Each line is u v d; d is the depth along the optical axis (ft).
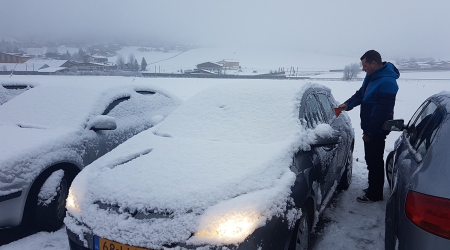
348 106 15.31
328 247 10.88
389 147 24.23
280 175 8.92
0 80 20.10
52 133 13.76
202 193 7.91
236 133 11.09
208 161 9.43
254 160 9.25
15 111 16.22
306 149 10.34
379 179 14.02
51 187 12.48
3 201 11.19
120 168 9.71
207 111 12.72
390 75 13.39
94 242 7.89
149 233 7.32
